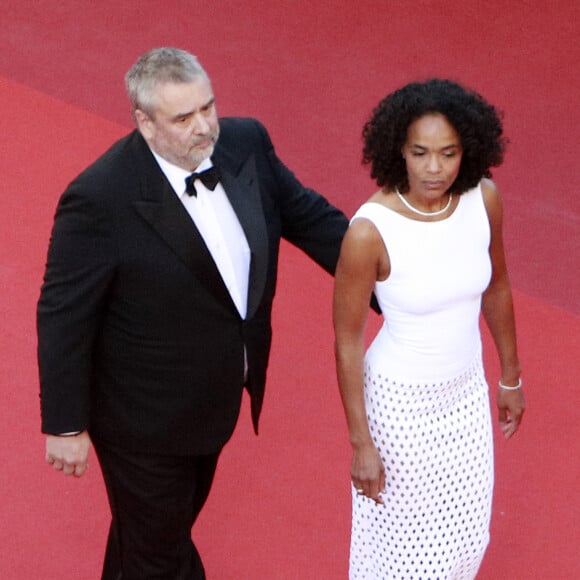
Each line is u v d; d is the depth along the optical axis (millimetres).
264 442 15539
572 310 17703
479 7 23953
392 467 11461
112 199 10898
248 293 11656
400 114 10055
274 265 11883
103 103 21812
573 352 16906
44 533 14266
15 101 21672
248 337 11797
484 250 10906
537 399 16125
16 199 19375
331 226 12375
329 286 18000
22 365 16469
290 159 20531
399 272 10625
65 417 11344
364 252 10586
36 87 22094
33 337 16906
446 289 10727
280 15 23922
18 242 18531
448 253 10664
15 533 14227
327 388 16328
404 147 10203
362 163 10688
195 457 12273
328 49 23047
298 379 16438
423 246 10578
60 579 13719
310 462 15266
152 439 11789
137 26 23688
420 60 22734
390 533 11914
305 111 21594
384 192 10680
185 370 11602
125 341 11477
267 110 21609
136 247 11008
